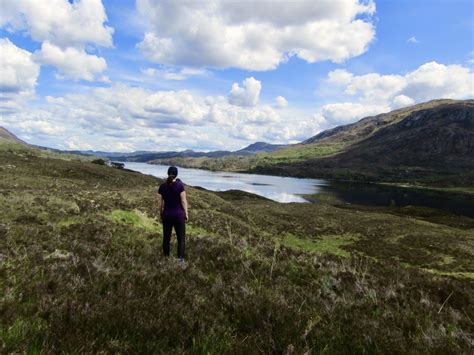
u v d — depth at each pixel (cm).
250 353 423
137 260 862
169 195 962
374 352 472
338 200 10950
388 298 792
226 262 952
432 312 726
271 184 17038
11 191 2122
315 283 845
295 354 424
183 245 958
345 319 589
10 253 748
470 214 9750
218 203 4219
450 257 3042
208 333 462
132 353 393
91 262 737
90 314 461
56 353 370
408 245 3412
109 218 1945
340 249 3170
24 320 430
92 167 6906
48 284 574
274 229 3656
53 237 1045
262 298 612
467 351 518
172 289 633
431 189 19412
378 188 18112
